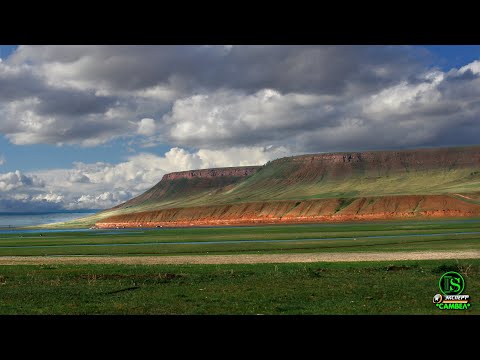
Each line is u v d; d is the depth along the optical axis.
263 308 29.14
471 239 79.44
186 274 43.84
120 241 104.38
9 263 59.34
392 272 42.66
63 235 144.25
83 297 34.06
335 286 36.28
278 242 87.50
